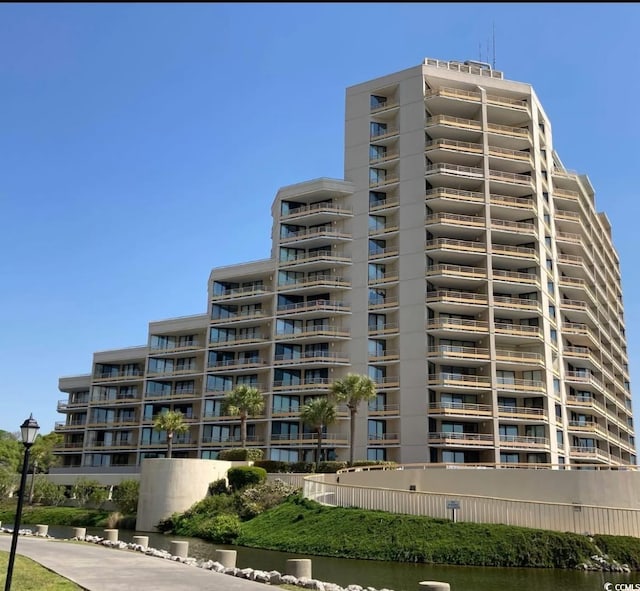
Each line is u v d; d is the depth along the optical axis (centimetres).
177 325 8788
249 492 5100
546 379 7356
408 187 7812
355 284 7819
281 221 8312
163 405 8712
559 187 9025
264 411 7838
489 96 8175
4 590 1969
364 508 4188
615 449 9894
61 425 9788
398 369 7356
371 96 8388
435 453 7025
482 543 3481
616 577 3111
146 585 2125
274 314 8044
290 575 2444
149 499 5359
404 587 2744
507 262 7694
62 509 6644
